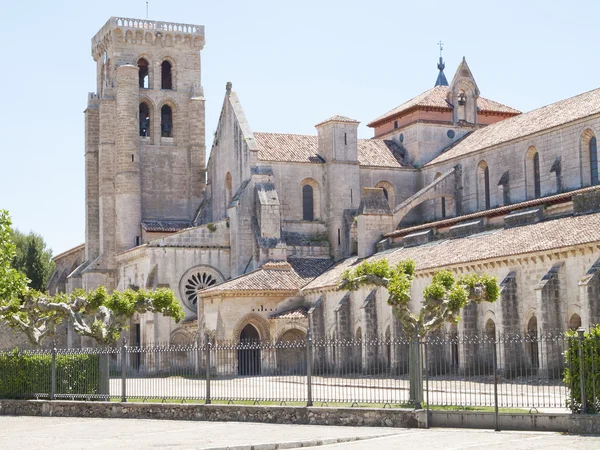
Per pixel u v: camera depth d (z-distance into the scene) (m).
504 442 35.16
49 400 54.25
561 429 38.06
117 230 109.31
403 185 102.81
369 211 91.75
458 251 74.12
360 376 69.88
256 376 76.19
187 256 96.12
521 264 65.44
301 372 79.69
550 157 84.31
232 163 103.19
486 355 67.19
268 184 97.12
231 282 88.94
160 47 115.81
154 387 58.22
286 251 94.88
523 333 62.69
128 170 109.69
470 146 96.56
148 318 93.12
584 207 67.69
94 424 47.94
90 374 54.28
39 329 67.81
